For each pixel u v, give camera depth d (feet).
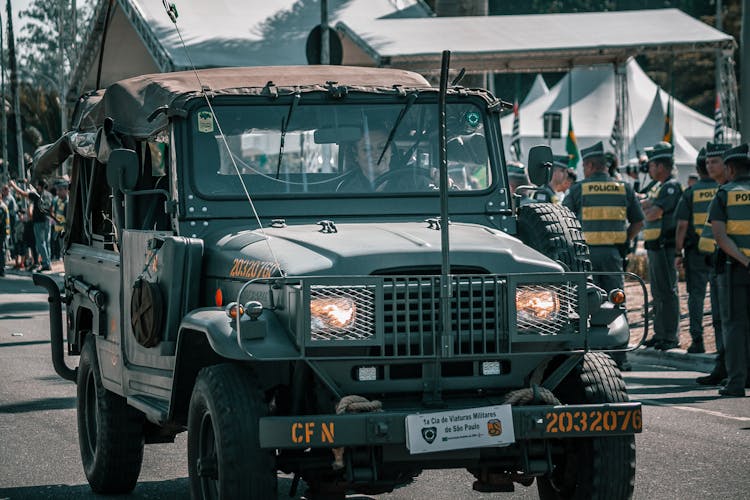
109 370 28.53
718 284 43.11
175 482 31.19
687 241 52.11
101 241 31.60
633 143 143.33
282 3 106.63
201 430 22.03
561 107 149.69
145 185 28.86
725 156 42.65
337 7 107.55
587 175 50.44
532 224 25.75
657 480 29.12
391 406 21.45
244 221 25.62
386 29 98.07
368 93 26.99
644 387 44.98
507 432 20.79
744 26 62.44
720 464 30.91
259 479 20.59
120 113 28.50
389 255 21.47
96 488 29.78
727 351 42.57
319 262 21.39
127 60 114.32
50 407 42.78
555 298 21.66
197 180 25.72
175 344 23.79
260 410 21.03
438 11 107.34
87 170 33.50
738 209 41.98
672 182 53.98
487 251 21.94
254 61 98.53
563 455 23.31
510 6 247.50
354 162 26.61
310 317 20.38
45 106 217.36
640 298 72.79
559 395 23.27
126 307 26.84
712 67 239.91
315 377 21.66
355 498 28.40
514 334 21.35
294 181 26.17
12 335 67.56
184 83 27.14
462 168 26.96
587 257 25.40
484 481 22.91
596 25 100.42
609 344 22.02
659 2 249.96
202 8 104.53
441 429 20.44
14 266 134.82
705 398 42.01
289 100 26.58
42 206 36.14
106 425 28.78
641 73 156.46
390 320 20.93
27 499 29.12
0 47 176.65
